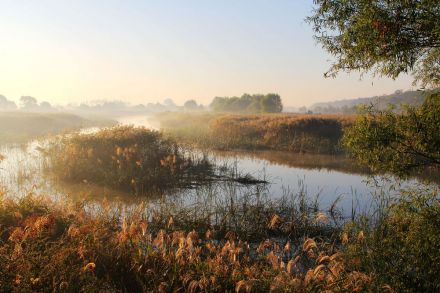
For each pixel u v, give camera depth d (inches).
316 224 368.5
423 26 196.5
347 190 539.2
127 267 242.7
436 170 375.2
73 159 596.7
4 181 550.6
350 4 217.3
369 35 205.0
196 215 379.6
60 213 323.0
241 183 584.4
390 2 198.2
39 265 215.9
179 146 809.5
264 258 276.7
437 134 208.2
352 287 214.5
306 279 211.2
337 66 241.3
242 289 221.1
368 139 223.8
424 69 234.7
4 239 269.1
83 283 210.2
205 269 237.0
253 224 364.8
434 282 205.2
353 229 311.4
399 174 224.8
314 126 1123.9
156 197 487.5
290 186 569.6
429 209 207.0
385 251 247.3
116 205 436.1
